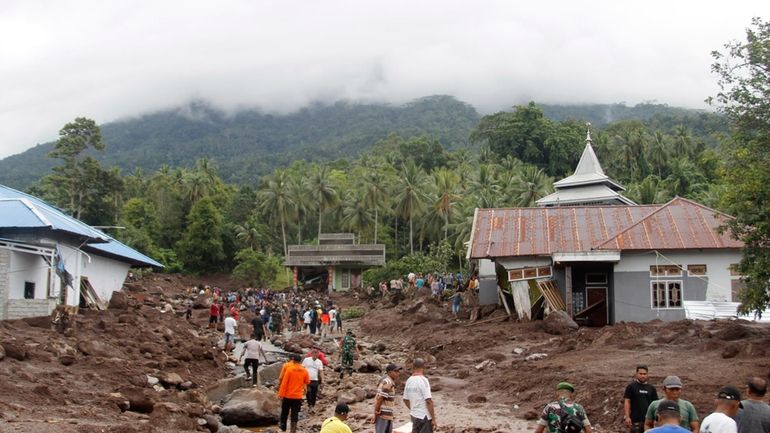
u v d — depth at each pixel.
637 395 11.86
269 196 95.56
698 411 16.30
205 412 19.34
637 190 84.50
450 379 25.28
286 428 18.33
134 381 20.77
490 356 28.75
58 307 26.47
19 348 20.08
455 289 50.72
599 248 35.56
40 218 30.19
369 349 37.06
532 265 38.28
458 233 81.25
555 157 128.62
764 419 8.98
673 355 23.62
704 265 34.97
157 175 116.81
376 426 13.61
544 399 20.25
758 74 21.88
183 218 101.38
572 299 37.59
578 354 26.02
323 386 24.84
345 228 101.62
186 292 64.19
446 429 17.31
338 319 47.25
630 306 35.50
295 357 17.83
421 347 35.00
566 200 58.12
